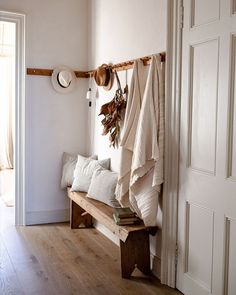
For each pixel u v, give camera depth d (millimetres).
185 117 2523
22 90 3920
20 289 2605
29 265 3000
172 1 2600
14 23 3838
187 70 2496
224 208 2182
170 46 2631
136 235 2812
